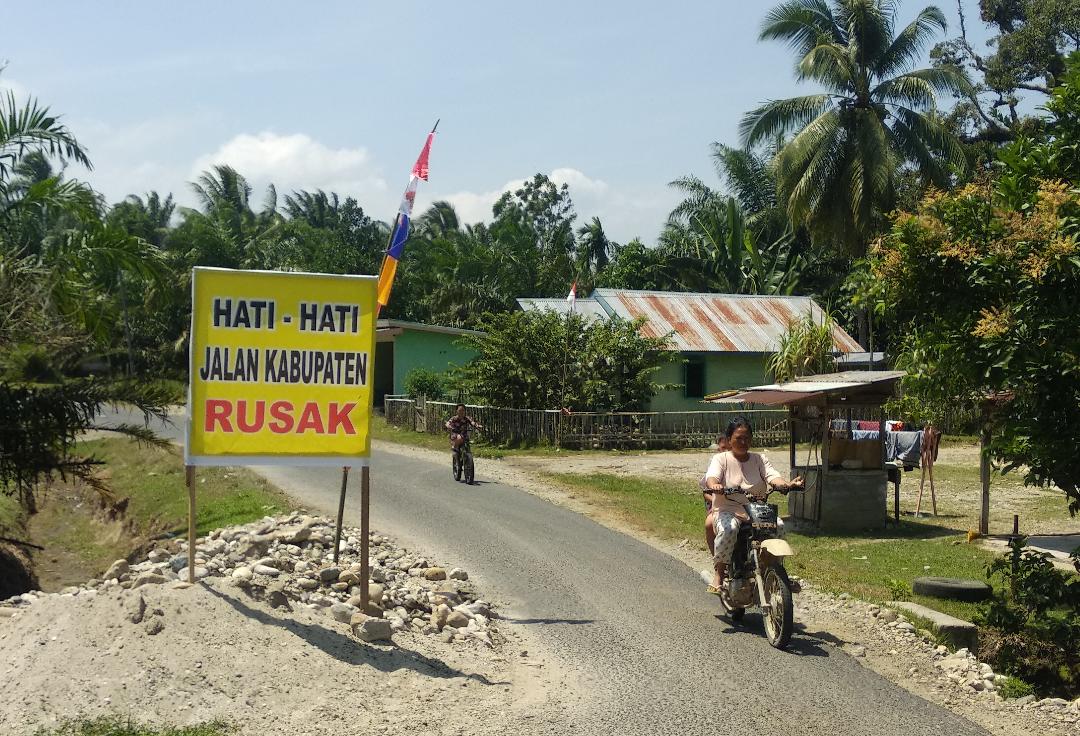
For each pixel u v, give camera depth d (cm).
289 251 5222
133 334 4328
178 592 695
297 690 619
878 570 1096
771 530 803
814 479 1403
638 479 1867
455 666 710
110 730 547
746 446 859
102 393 1085
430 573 972
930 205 902
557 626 836
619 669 722
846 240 3238
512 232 5219
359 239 5450
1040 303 809
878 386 1370
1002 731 632
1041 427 844
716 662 743
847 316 3828
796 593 979
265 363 772
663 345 2580
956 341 877
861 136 3094
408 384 3039
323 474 1845
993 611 874
